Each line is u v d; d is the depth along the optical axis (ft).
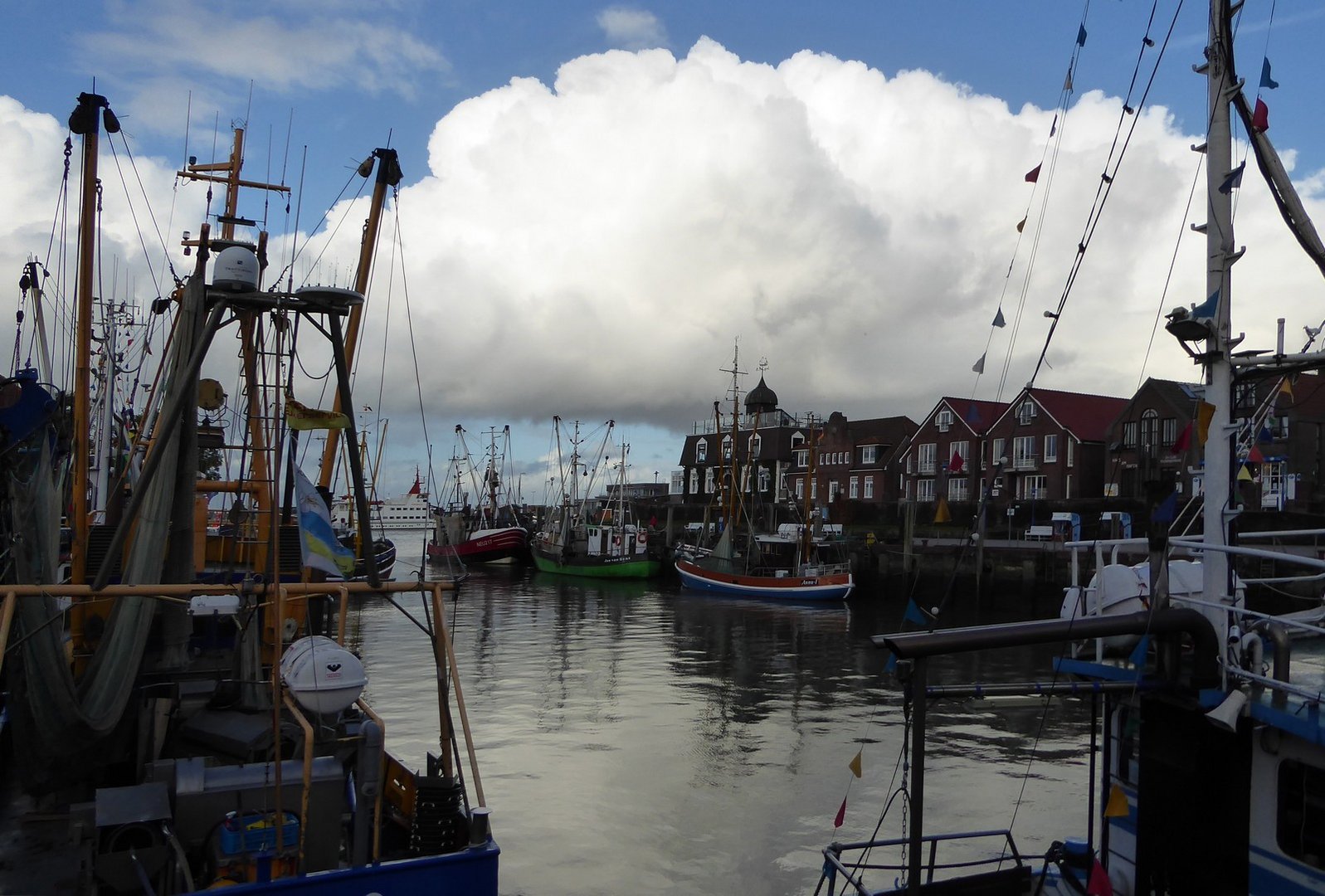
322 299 31.55
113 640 34.09
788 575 226.58
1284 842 25.79
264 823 29.07
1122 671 29.14
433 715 89.71
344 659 30.32
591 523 329.52
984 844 55.57
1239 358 26.71
